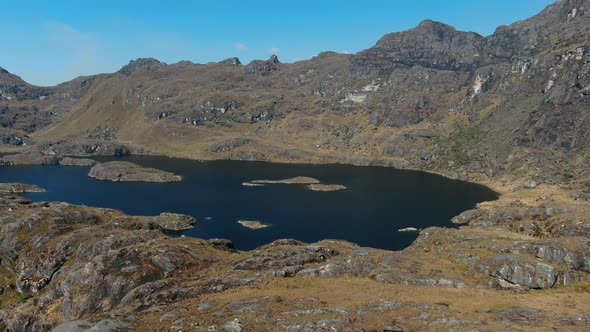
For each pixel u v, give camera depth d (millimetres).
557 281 80125
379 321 56719
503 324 53656
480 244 101688
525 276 80312
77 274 101625
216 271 94312
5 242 135500
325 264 88438
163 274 95500
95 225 152500
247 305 65062
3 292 118188
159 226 175875
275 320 58500
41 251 128000
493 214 183500
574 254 88250
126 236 125188
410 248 118875
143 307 75250
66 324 64312
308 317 58969
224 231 182750
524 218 174375
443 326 53781
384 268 84750
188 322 59812
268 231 181875
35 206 179500
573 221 142875
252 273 86500
